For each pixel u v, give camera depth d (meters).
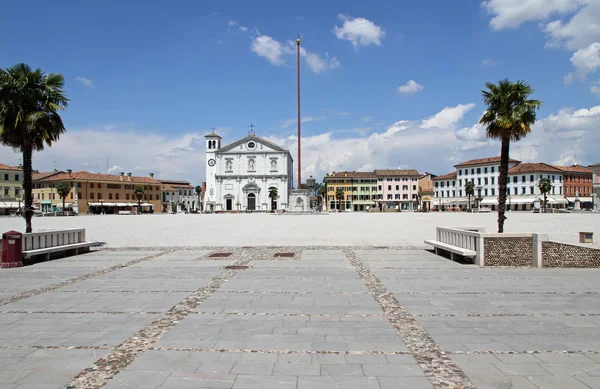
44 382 4.71
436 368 5.04
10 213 88.50
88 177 95.75
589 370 4.97
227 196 113.06
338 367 5.09
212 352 5.59
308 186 76.19
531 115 17.09
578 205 92.25
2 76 15.95
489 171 105.81
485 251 12.80
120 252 16.62
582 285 9.87
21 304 8.23
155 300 8.51
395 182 123.88
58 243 15.62
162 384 4.65
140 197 98.06
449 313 7.46
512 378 4.76
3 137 16.59
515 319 7.06
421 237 23.06
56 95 17.06
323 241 20.80
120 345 5.88
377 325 6.78
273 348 5.74
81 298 8.71
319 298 8.65
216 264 13.30
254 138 113.56
